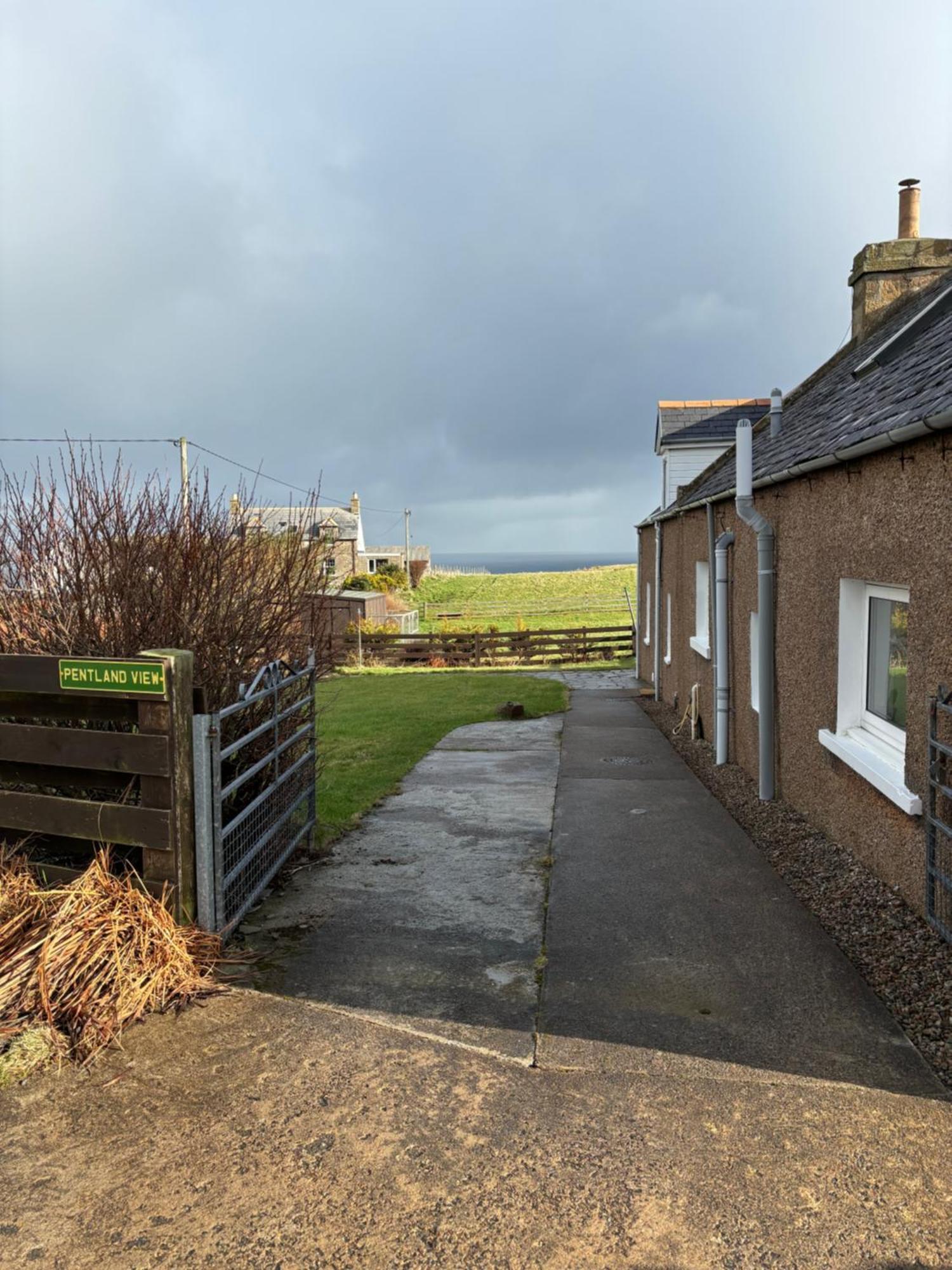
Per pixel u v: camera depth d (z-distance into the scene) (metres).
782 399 10.27
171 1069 3.30
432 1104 3.06
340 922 4.80
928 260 10.34
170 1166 2.77
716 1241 2.43
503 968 4.18
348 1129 2.93
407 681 20.38
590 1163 2.75
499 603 46.59
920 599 4.57
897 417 4.82
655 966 4.18
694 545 11.62
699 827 6.69
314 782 6.24
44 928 3.79
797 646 6.81
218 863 4.20
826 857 5.75
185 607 5.23
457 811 7.31
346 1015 3.70
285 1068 3.30
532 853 6.07
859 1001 3.79
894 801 4.75
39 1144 2.88
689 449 18.70
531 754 10.02
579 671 22.86
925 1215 2.51
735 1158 2.76
